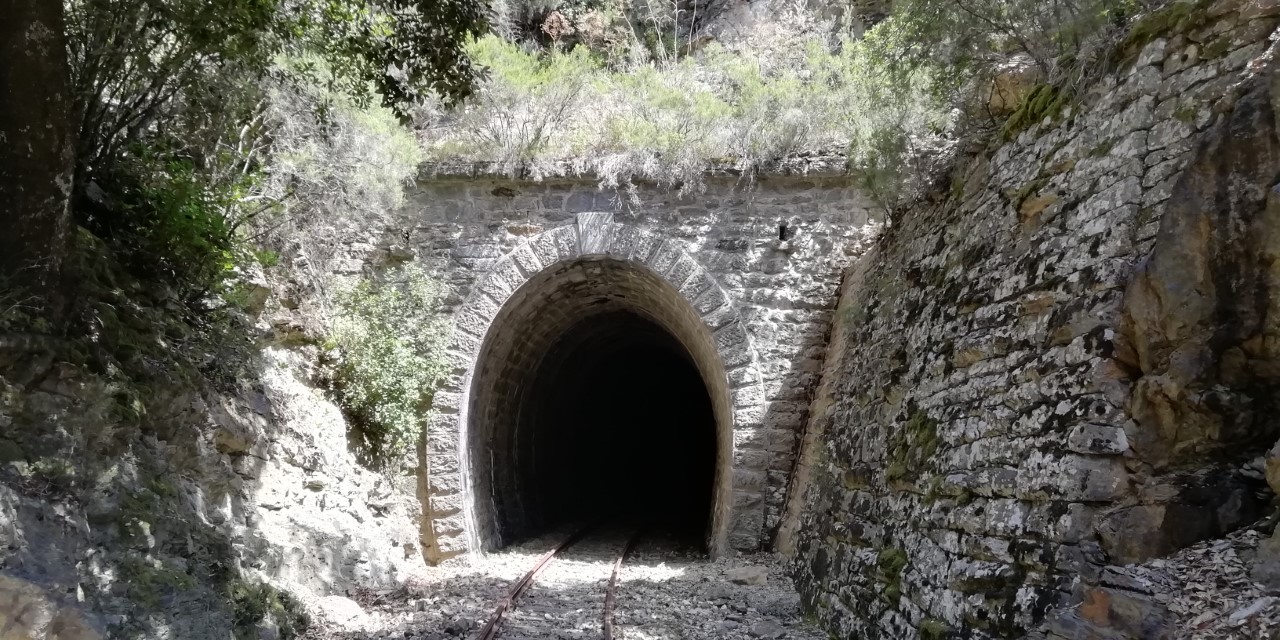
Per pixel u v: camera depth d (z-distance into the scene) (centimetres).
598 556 1283
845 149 1180
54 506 504
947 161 777
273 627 652
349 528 968
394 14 721
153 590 536
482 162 1205
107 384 596
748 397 1177
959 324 608
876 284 950
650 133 1204
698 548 1398
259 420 833
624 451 2445
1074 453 422
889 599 587
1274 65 384
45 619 452
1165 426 397
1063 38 566
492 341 1245
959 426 559
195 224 739
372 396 1104
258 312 923
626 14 1906
